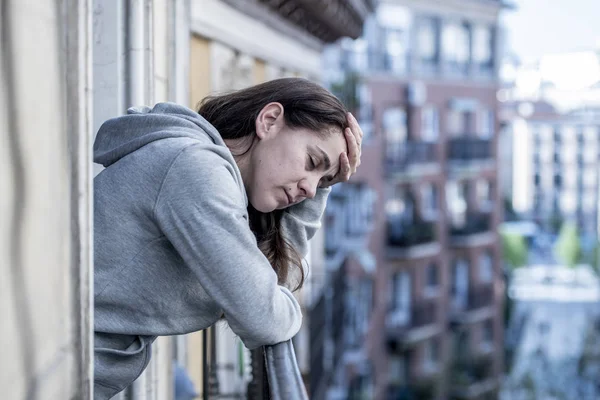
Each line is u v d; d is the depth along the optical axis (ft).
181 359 15.20
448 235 103.91
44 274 3.64
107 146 6.37
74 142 4.09
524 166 208.33
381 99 96.48
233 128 6.66
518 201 207.62
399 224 96.32
